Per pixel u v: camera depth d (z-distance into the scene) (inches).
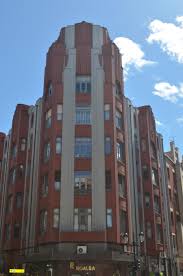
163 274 1679.4
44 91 1681.8
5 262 1606.8
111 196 1416.1
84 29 1721.2
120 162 1514.5
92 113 1539.1
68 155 1465.3
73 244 1330.0
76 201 1396.4
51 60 1692.9
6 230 1712.6
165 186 1943.9
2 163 2037.4
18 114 1850.4
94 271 1315.2
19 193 1702.8
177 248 1936.5
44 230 1403.8
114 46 1707.7
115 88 1642.5
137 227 1521.9
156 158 1843.0
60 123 1526.8
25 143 1787.6
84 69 1624.0
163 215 1813.5
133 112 1790.1
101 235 1344.7
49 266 1317.7
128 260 1352.1
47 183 1471.5
